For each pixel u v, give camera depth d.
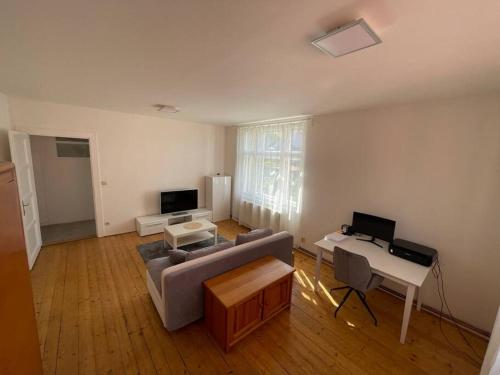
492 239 2.15
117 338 2.05
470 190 2.23
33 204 3.45
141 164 4.49
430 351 2.05
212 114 3.89
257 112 3.53
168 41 1.38
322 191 3.56
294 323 2.33
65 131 3.61
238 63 1.67
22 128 3.25
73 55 1.60
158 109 3.64
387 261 2.38
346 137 3.19
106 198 4.18
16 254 0.83
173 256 2.39
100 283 2.86
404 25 1.11
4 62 1.75
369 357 1.97
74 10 1.08
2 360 0.69
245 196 5.12
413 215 2.62
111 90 2.55
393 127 2.72
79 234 4.32
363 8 0.99
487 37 1.17
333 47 1.27
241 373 1.79
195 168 5.30
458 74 1.69
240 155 5.20
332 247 2.68
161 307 2.16
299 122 3.81
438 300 2.50
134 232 4.52
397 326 2.33
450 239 2.38
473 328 2.29
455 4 0.93
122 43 1.41
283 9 1.03
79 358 1.85
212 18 1.12
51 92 2.72
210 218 5.34
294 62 1.61
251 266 2.45
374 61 1.54
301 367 1.86
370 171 2.96
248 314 2.08
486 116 2.12
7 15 1.11
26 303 0.89
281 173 4.14
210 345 2.02
